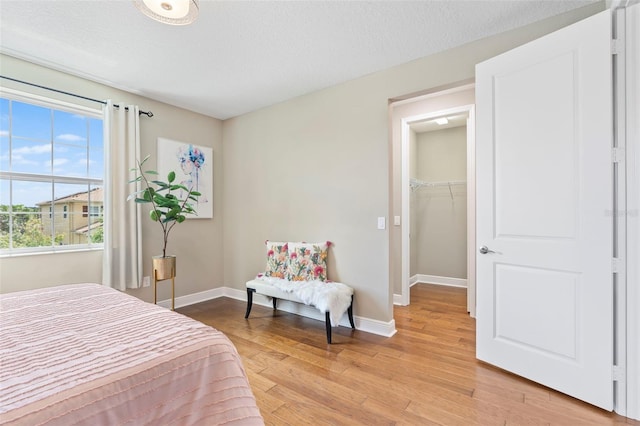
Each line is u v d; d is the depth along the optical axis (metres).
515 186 1.99
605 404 1.64
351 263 2.95
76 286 1.88
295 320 3.15
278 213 3.55
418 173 4.96
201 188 3.86
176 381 0.94
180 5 1.52
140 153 3.25
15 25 2.04
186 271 3.70
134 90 3.13
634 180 1.58
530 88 1.91
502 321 2.08
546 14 1.99
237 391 1.05
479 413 1.65
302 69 2.72
